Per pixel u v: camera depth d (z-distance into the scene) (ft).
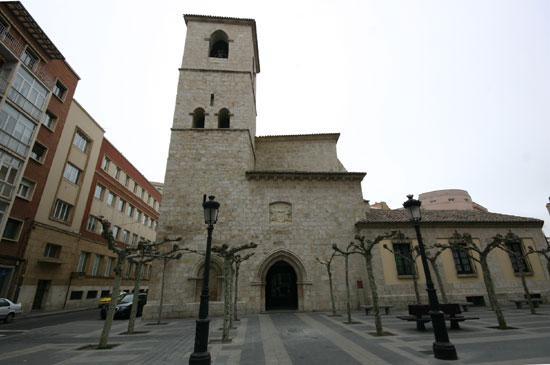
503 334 34.96
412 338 34.78
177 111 84.84
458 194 192.54
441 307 40.93
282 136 95.14
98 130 116.26
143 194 157.48
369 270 41.01
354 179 78.84
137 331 46.19
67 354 30.83
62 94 97.66
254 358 27.14
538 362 22.53
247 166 79.97
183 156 78.69
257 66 117.80
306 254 70.54
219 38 102.89
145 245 49.32
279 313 64.49
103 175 119.55
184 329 47.14
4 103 71.31
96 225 114.52
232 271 57.00
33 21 77.46
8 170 72.90
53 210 92.27
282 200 75.46
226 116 89.71
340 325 46.34
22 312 77.77
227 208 73.87
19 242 78.79
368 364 23.99
